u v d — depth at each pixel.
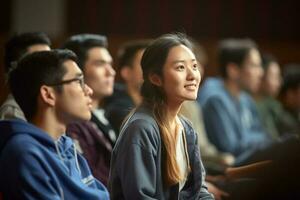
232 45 7.21
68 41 4.84
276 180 3.00
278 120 7.95
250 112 7.31
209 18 11.02
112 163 3.69
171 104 3.66
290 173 3.03
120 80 7.31
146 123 3.55
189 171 3.77
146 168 3.50
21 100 3.38
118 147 3.61
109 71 4.84
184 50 3.62
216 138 6.84
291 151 3.27
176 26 10.94
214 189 4.56
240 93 7.34
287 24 11.17
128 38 9.48
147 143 3.51
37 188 3.12
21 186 3.11
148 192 3.47
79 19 10.73
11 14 10.43
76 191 3.30
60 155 3.36
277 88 8.18
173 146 3.60
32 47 4.43
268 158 4.35
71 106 3.37
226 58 7.17
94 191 3.38
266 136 7.37
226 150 6.82
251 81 7.15
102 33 10.79
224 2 11.03
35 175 3.13
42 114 3.36
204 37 11.02
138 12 10.88
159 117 3.63
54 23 10.43
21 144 3.17
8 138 3.22
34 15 10.38
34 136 3.25
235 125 6.98
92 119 4.74
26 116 3.40
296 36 11.18
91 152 4.52
